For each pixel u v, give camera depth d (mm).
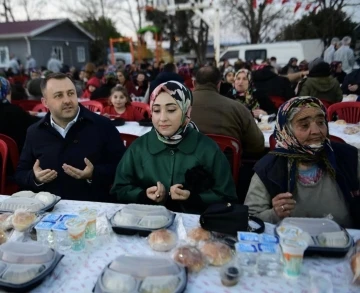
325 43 13031
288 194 1607
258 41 22734
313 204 1675
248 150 3113
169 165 1874
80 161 2273
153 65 15688
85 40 26578
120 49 32438
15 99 6027
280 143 1754
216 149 1899
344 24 12758
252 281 1061
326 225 1293
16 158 2832
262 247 1144
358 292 1024
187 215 1521
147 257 1081
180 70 14875
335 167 1653
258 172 1762
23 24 22859
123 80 7770
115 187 1943
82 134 2291
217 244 1188
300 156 1672
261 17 22000
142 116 4543
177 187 1738
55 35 23266
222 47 25891
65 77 2225
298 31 19125
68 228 1230
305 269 1124
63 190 2236
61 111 2184
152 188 1765
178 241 1292
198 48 24922
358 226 1672
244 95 4328
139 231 1332
